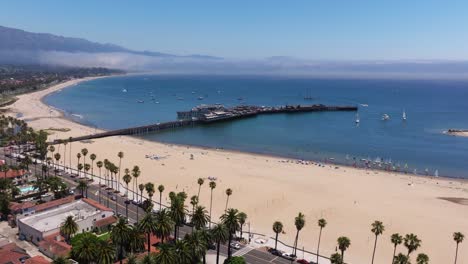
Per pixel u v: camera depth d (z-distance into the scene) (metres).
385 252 125.50
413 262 119.81
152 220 103.88
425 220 151.50
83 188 158.12
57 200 146.38
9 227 133.50
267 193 178.25
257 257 118.19
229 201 167.12
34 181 174.50
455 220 152.25
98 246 92.50
